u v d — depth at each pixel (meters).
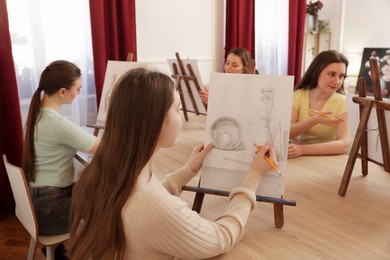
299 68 3.80
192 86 2.21
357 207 1.04
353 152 1.11
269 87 0.94
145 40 2.98
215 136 0.97
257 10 3.51
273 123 0.94
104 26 2.57
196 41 3.31
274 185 0.92
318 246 0.84
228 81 0.96
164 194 0.67
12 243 2.05
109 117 0.68
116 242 0.66
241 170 0.96
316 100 1.86
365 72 4.13
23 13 2.29
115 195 0.65
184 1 3.14
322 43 4.49
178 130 0.72
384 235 0.89
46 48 2.45
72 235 0.78
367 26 4.19
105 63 2.61
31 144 1.46
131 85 0.65
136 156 0.66
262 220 0.97
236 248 0.82
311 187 1.17
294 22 3.62
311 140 1.77
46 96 1.54
